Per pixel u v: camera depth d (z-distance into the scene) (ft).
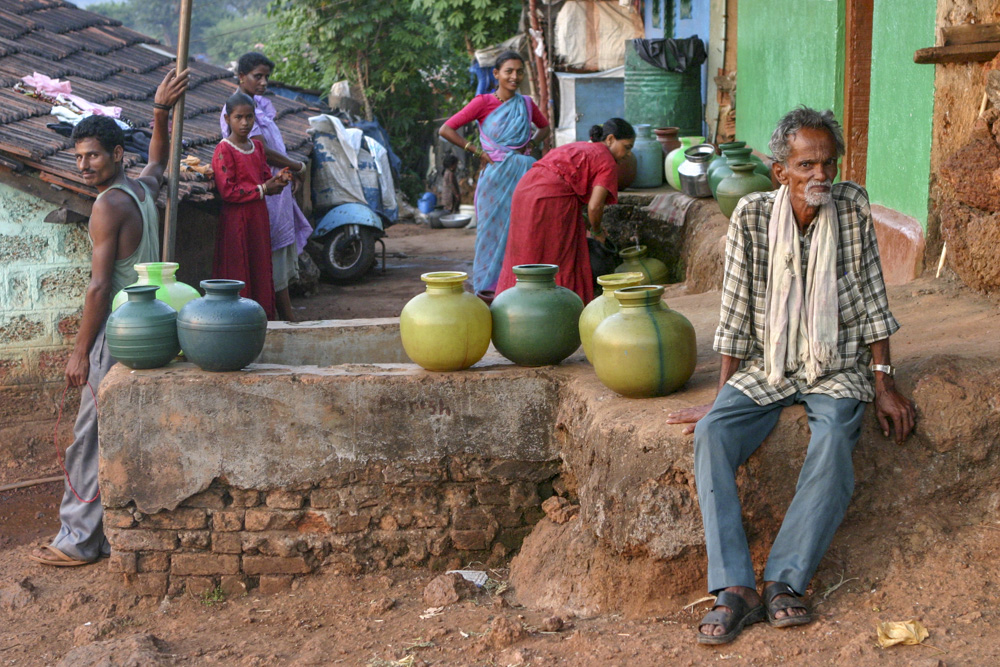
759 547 11.76
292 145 34.71
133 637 13.00
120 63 34.50
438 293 14.66
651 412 12.58
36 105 24.70
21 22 33.14
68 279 22.44
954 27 15.60
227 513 14.99
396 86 71.36
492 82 54.44
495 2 65.26
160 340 14.92
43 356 22.57
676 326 13.11
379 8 68.74
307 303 34.65
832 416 11.10
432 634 12.28
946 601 10.62
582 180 20.15
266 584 15.17
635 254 26.37
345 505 14.96
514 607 13.25
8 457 21.88
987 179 14.94
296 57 74.54
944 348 13.16
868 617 10.61
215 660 12.52
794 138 10.82
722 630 10.43
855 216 11.33
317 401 14.64
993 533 11.39
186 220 26.76
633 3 46.03
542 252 20.39
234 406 14.64
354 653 12.18
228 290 14.78
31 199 21.93
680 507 11.80
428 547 15.05
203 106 33.68
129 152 24.39
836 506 10.89
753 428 11.48
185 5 19.11
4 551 17.44
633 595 12.15
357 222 37.73
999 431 11.58
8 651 13.69
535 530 14.75
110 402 14.62
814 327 11.27
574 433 13.91
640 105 38.27
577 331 15.02
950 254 16.44
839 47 21.71
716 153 29.37
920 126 17.51
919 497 11.79
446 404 14.64
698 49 37.37
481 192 25.09
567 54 47.09
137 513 15.02
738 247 11.61
